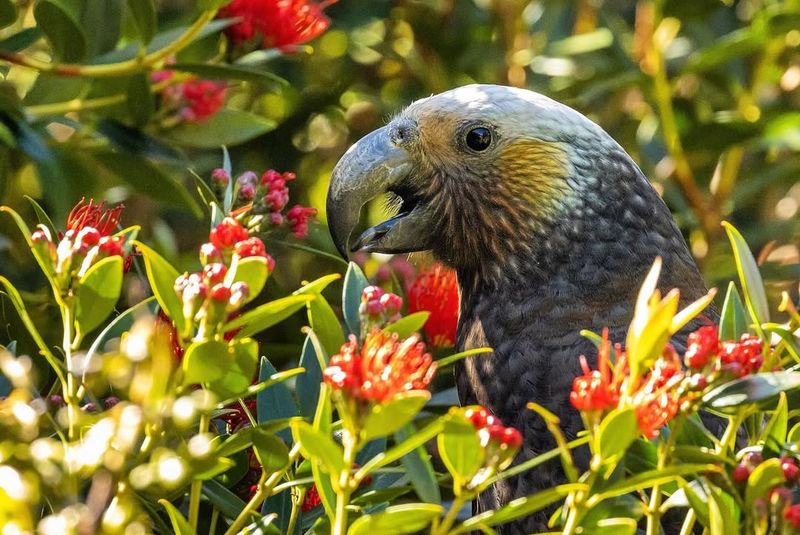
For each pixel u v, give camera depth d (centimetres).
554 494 382
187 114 686
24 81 870
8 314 552
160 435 402
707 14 878
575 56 955
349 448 371
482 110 630
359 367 369
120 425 396
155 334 431
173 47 594
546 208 617
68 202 720
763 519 390
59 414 438
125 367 413
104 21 642
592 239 614
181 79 681
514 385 602
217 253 407
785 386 399
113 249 431
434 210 639
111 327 466
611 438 375
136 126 681
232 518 486
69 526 387
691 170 933
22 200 811
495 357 613
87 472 401
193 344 389
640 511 422
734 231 472
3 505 390
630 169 623
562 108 630
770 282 867
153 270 401
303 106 951
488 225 627
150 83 664
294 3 649
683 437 434
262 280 397
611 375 435
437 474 539
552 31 994
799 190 981
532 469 583
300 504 474
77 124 669
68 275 427
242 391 408
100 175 826
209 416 437
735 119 844
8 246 716
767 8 885
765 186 904
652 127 934
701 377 394
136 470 400
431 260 702
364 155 643
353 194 638
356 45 962
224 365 392
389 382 367
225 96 813
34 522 410
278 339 700
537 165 620
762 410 438
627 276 608
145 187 717
